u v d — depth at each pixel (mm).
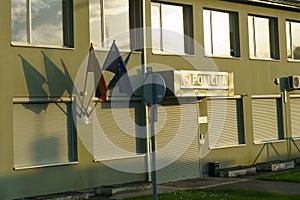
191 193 16016
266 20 24016
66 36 16781
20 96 15391
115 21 18047
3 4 15141
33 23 15961
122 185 17125
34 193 15516
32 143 15711
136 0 18781
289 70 24547
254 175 20484
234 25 22391
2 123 14977
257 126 22828
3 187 14883
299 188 16641
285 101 24125
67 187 16312
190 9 20484
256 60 22953
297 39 25344
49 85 16031
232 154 21547
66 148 16516
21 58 15477
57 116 16328
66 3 16828
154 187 10172
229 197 15008
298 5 24547
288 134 24156
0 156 14875
